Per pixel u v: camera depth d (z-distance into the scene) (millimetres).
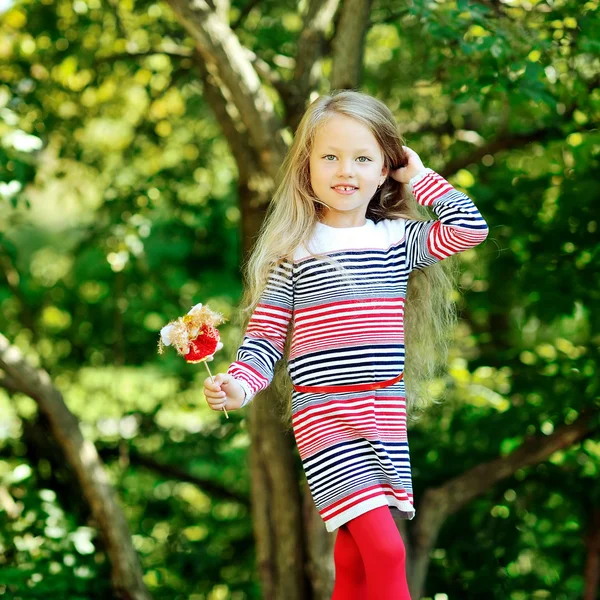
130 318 9578
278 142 5602
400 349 2945
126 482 8680
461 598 6902
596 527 6738
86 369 9711
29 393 6344
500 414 6477
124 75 7988
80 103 8008
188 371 9180
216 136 8805
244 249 6375
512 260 6652
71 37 7566
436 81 5918
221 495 8484
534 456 6238
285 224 2988
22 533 6574
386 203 3197
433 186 3031
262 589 6406
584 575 6902
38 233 10984
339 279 2891
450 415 7332
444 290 3494
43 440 7457
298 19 8219
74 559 6562
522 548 6969
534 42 4918
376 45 7992
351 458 2836
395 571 2762
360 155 2912
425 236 3023
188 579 7840
